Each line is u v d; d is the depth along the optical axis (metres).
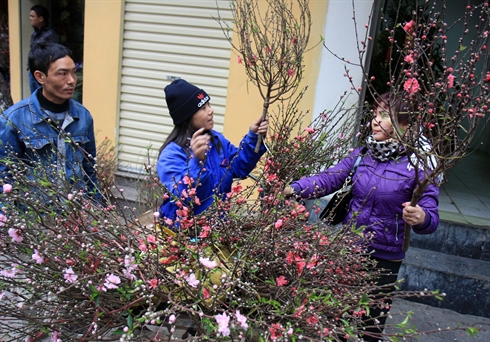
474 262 3.23
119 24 4.17
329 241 1.49
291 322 1.19
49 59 2.06
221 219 1.46
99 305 1.20
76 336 1.30
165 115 4.35
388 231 1.98
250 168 2.06
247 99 3.90
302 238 1.48
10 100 4.06
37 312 1.37
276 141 2.13
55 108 2.22
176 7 4.05
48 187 1.40
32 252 1.26
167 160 1.71
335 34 3.48
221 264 1.40
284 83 2.00
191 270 1.33
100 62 4.30
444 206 3.86
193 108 1.80
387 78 4.32
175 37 4.12
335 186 2.15
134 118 4.43
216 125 4.21
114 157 4.09
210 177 1.77
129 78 4.34
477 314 3.00
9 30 4.93
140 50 4.25
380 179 1.98
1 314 1.29
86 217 1.46
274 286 1.28
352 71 3.51
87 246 1.22
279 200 1.50
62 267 1.29
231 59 3.91
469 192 4.49
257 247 1.36
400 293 1.40
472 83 1.42
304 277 1.31
